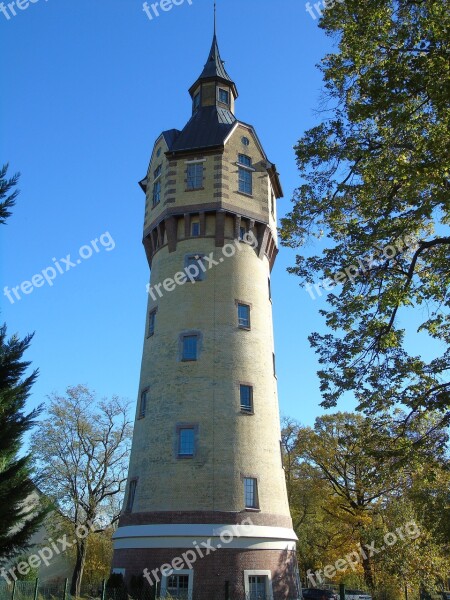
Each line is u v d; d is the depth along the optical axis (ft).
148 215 135.64
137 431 114.93
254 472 105.09
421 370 72.13
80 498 166.40
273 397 116.98
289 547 105.19
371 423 75.05
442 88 58.59
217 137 132.05
